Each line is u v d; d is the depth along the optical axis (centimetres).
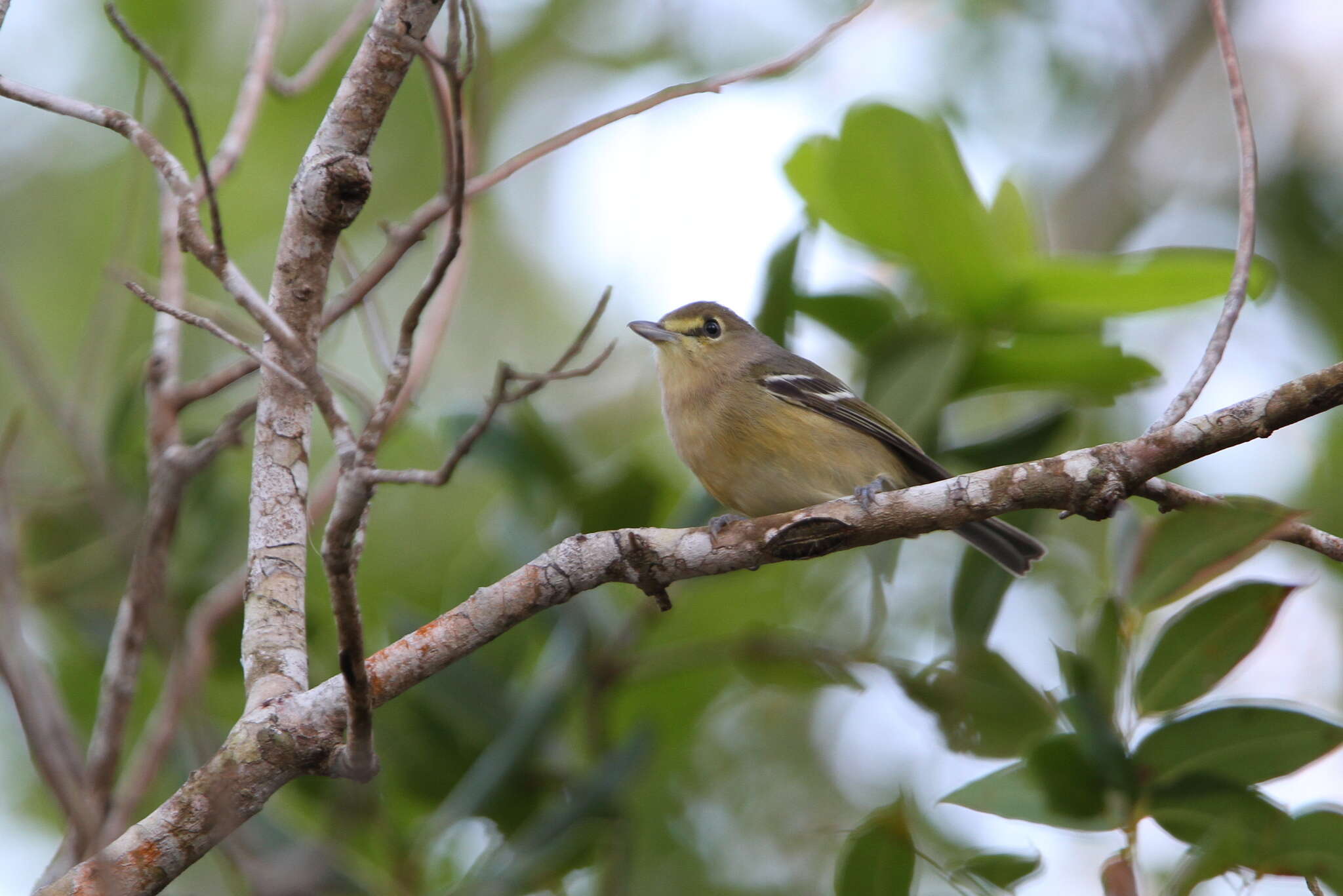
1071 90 1683
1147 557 779
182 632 800
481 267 1764
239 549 1093
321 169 675
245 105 870
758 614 1318
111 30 1557
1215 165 1742
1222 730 764
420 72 1695
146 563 766
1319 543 750
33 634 1038
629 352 1658
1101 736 762
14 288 1544
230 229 1569
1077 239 1678
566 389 1644
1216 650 777
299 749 618
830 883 1242
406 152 1697
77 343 1512
